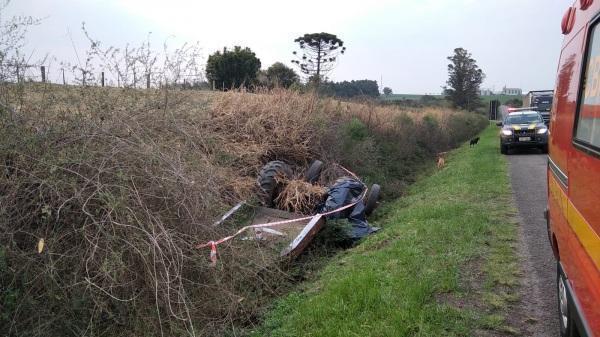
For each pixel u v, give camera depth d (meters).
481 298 4.77
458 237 6.60
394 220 8.84
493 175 12.41
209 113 7.96
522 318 4.42
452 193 10.38
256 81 14.47
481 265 5.64
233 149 9.08
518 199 9.40
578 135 3.33
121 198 4.23
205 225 5.09
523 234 6.96
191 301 4.55
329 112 13.68
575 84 3.64
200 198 5.13
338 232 7.88
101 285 4.07
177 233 4.71
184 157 5.43
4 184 4.20
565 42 4.45
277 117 11.04
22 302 3.87
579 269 3.13
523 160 16.55
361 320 4.34
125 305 4.18
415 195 11.96
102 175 4.46
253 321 5.17
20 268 3.92
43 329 3.87
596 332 2.64
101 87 5.74
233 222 6.28
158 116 5.81
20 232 4.14
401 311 4.35
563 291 3.91
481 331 4.18
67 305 3.96
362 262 6.11
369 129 16.45
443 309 4.42
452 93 69.44
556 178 4.33
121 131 5.03
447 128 28.86
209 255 5.00
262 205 8.41
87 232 4.14
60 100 5.10
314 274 6.52
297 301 5.25
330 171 11.03
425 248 6.23
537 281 5.22
